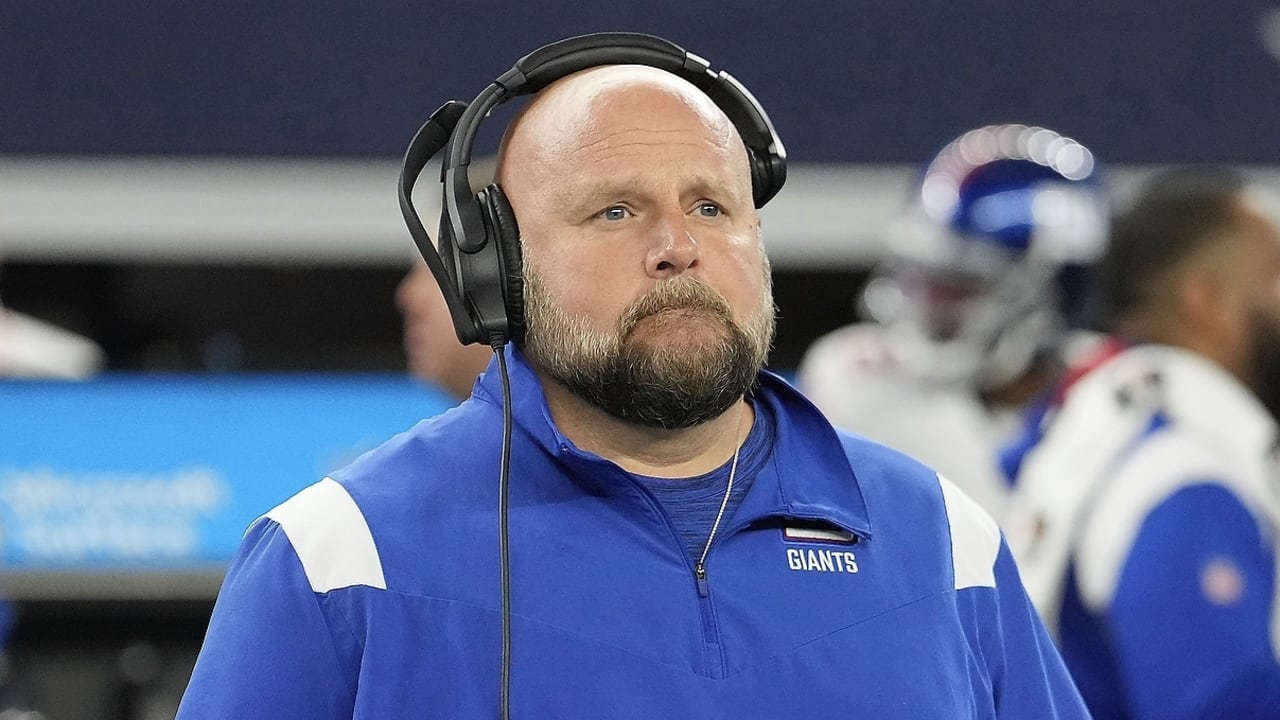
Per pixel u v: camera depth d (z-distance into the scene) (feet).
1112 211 27.86
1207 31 46.47
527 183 13.76
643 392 13.07
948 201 30.42
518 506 13.43
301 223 44.96
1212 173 26.99
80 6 44.86
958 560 14.42
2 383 34.99
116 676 34.65
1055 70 46.26
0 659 32.78
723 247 13.44
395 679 12.62
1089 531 20.93
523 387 13.98
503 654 12.69
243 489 35.32
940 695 13.39
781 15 45.83
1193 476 20.48
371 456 13.93
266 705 12.55
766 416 14.65
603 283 13.17
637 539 13.38
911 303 30.89
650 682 12.76
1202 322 23.30
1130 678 20.03
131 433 35.14
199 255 45.01
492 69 45.29
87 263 44.91
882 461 14.83
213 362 35.45
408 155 14.29
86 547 34.96
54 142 44.65
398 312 45.39
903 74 46.01
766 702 12.91
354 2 45.11
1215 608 19.86
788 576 13.57
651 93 13.65
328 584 12.85
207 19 45.11
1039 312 30.12
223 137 45.01
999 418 30.76
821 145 45.50
